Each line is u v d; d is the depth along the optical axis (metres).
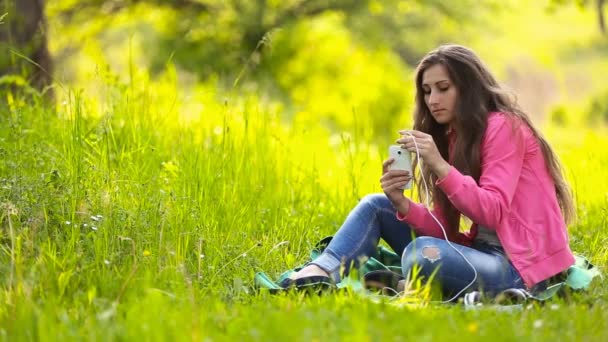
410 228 7.57
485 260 6.92
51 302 5.87
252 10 26.61
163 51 26.09
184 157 10.03
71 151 8.80
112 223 7.62
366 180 11.90
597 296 6.68
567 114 52.19
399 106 34.25
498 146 7.08
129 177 8.72
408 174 7.18
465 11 29.50
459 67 7.22
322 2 28.02
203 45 25.98
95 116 11.08
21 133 9.49
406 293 6.53
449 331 5.37
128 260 7.07
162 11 26.81
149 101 11.50
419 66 7.41
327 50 32.06
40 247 7.02
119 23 25.86
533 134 7.26
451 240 7.47
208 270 7.30
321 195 11.05
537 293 6.88
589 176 12.41
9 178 8.25
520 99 7.35
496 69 35.84
